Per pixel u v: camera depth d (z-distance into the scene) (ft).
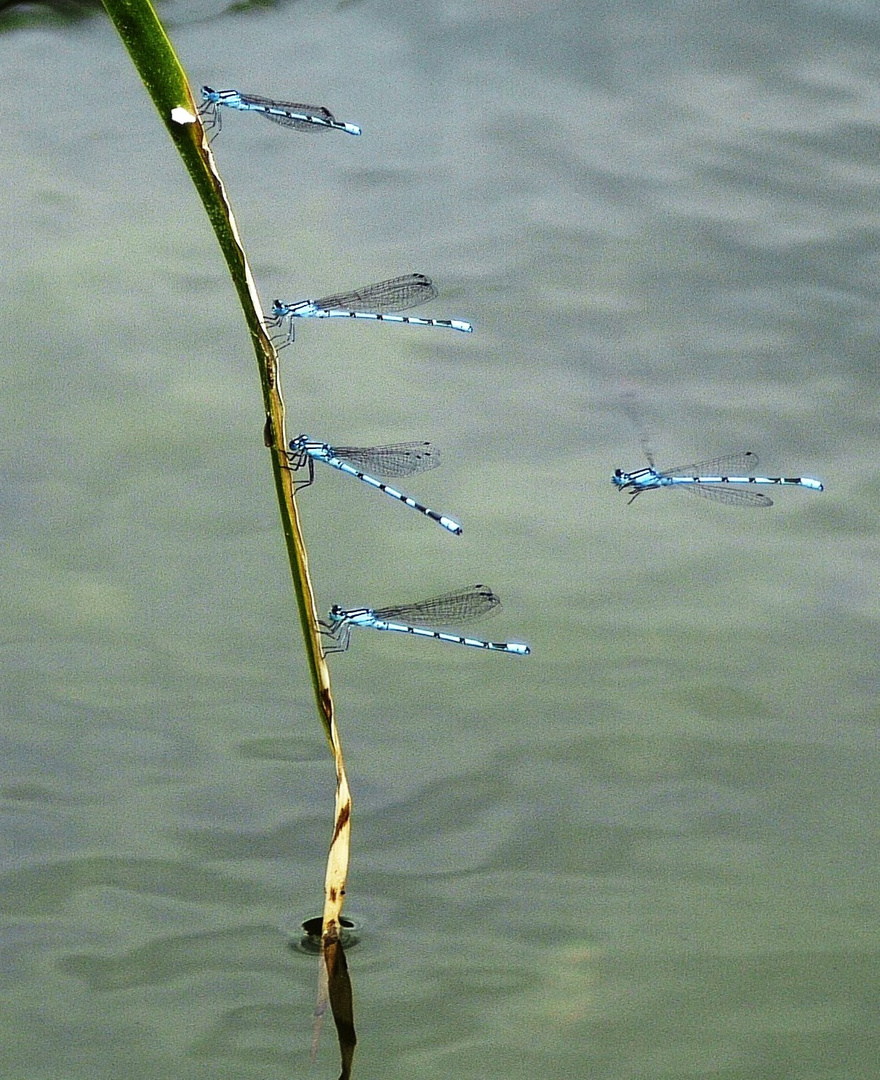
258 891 35.50
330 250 59.31
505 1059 31.14
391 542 46.80
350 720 40.60
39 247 60.39
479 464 49.78
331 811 37.78
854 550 45.93
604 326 55.47
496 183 62.95
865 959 33.45
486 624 43.75
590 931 34.30
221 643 43.52
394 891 35.45
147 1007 32.45
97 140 66.85
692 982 32.99
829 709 40.34
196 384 53.78
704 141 65.00
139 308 57.36
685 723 40.06
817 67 69.15
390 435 50.65
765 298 56.49
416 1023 31.96
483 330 55.52
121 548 47.01
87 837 36.96
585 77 68.95
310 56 70.28
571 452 50.14
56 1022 32.01
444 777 38.65
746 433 50.19
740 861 36.14
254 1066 30.96
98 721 40.65
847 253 58.44
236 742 39.99
